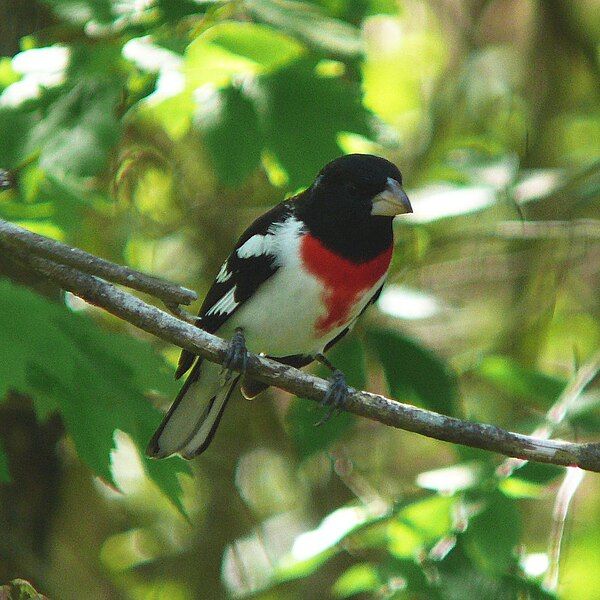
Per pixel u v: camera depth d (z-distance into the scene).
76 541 11.75
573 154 11.89
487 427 5.73
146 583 11.62
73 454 10.73
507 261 11.59
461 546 6.74
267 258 6.93
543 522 10.80
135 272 5.52
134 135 10.04
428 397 8.05
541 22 11.97
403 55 12.79
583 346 12.03
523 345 10.99
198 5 7.05
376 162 6.98
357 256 6.89
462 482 6.89
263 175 11.02
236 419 11.60
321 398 5.98
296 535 11.45
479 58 12.42
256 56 6.94
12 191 7.91
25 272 8.80
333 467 9.82
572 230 9.82
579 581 9.30
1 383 5.64
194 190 11.27
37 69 6.96
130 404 6.26
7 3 8.98
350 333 8.13
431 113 12.22
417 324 11.75
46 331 5.93
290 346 7.27
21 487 9.20
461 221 10.35
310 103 7.11
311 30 6.81
